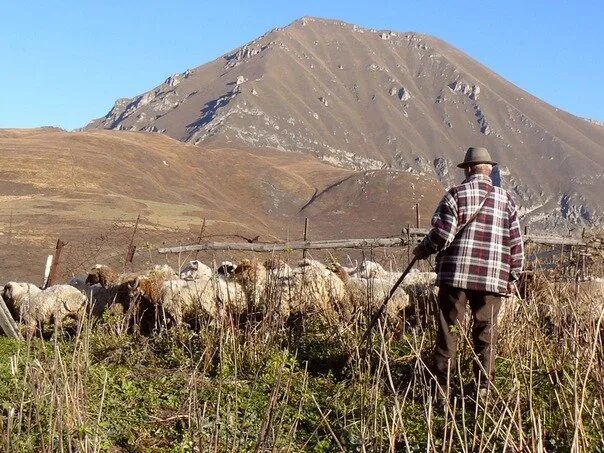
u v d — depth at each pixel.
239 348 6.88
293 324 7.78
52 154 130.50
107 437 4.80
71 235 53.81
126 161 150.75
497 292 5.82
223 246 9.41
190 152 191.88
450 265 5.87
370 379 5.87
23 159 121.44
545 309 6.82
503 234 5.90
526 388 4.97
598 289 6.67
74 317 9.48
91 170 127.06
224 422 4.96
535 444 3.94
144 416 5.37
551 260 8.52
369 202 183.38
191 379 5.16
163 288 8.60
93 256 16.20
